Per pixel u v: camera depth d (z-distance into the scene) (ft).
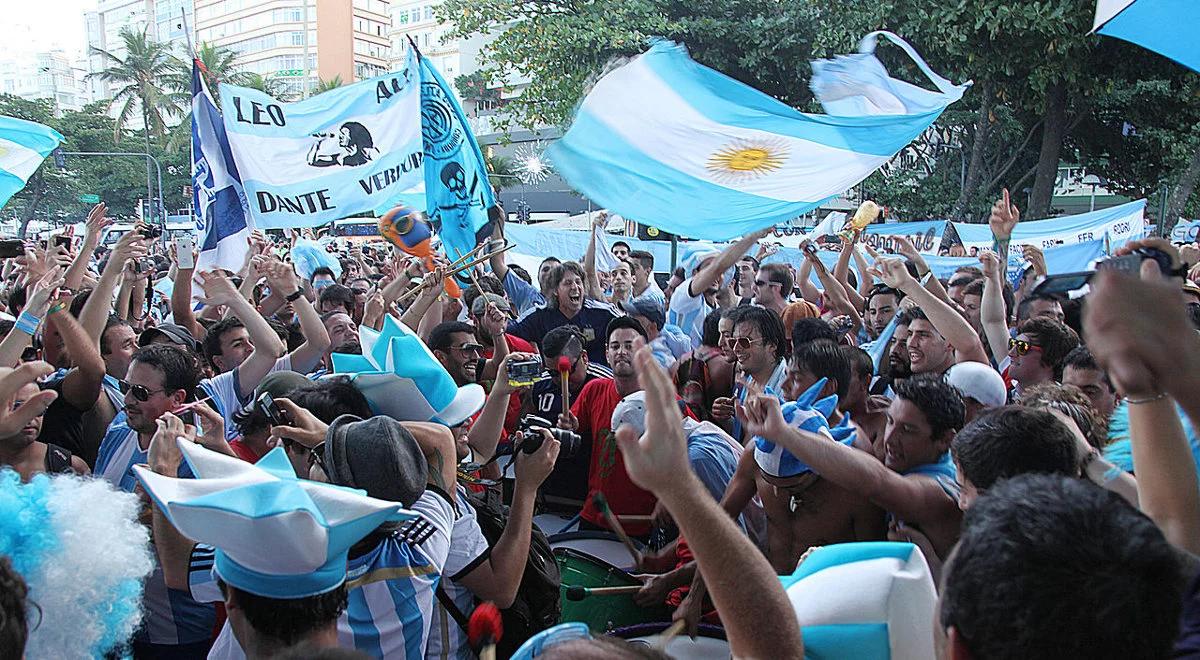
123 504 6.17
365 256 51.26
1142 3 9.12
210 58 205.87
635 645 4.43
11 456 10.43
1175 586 3.67
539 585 9.02
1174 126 53.42
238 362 15.34
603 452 12.17
